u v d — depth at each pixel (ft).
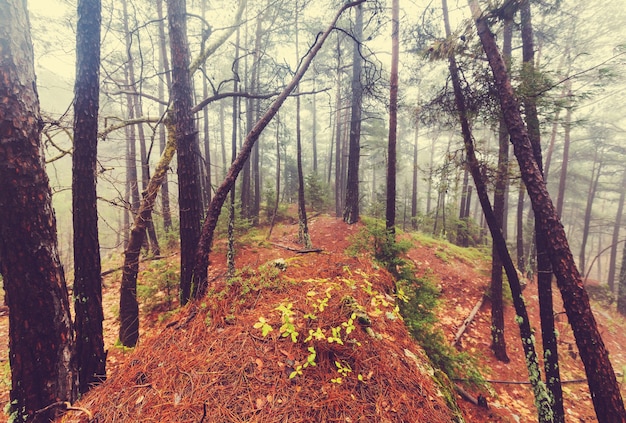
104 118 18.60
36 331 8.23
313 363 7.91
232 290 12.12
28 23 8.02
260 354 8.64
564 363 24.72
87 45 9.96
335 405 7.25
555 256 11.40
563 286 11.19
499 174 17.24
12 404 8.25
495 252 23.45
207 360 8.41
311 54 15.71
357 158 39.86
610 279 65.57
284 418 6.75
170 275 24.81
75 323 10.39
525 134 12.23
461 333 25.08
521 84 14.33
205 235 13.97
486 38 12.98
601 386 10.32
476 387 17.25
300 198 37.06
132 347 18.72
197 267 13.64
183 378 7.82
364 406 7.37
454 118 18.29
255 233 40.09
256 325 8.00
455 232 52.75
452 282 31.65
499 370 22.18
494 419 15.83
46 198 8.41
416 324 14.26
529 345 15.97
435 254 36.68
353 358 8.79
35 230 8.04
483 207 17.33
